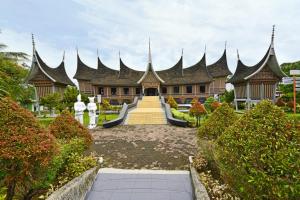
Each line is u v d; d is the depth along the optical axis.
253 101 25.80
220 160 3.82
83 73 44.91
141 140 11.48
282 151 2.90
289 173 2.71
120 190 5.47
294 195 2.62
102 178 6.24
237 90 29.52
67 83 34.31
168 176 6.38
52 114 25.98
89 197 5.14
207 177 5.42
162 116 19.48
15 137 3.48
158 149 9.49
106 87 40.81
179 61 43.69
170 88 41.03
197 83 38.81
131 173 6.63
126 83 40.81
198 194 4.26
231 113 6.52
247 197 3.00
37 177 3.86
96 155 8.51
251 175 2.92
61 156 4.88
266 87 25.67
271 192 2.72
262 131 3.18
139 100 30.97
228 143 3.56
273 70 25.31
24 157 3.42
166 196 5.14
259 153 3.01
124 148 9.72
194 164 6.53
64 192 4.00
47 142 3.78
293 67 41.38
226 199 4.25
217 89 41.97
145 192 5.35
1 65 13.91
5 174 3.44
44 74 30.36
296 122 3.29
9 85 12.87
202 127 6.94
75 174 5.46
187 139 11.59
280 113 3.33
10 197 3.75
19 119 3.71
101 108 28.50
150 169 7.06
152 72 39.09
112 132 14.05
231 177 3.40
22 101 17.22
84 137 6.94
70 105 21.48
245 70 29.03
